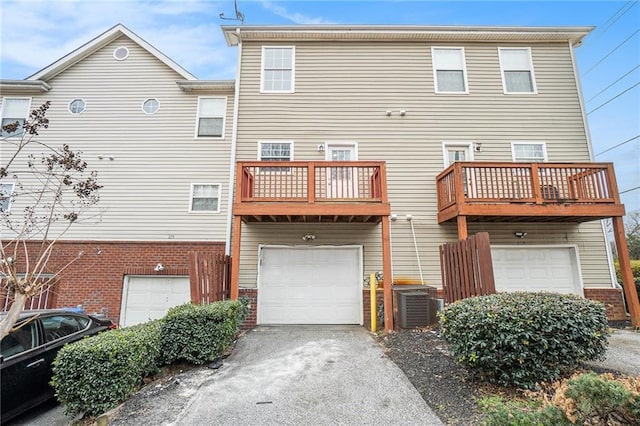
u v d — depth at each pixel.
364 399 3.72
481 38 9.34
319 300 8.09
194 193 9.69
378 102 9.08
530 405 3.06
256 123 8.93
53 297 8.77
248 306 7.56
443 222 8.18
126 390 3.76
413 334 6.05
